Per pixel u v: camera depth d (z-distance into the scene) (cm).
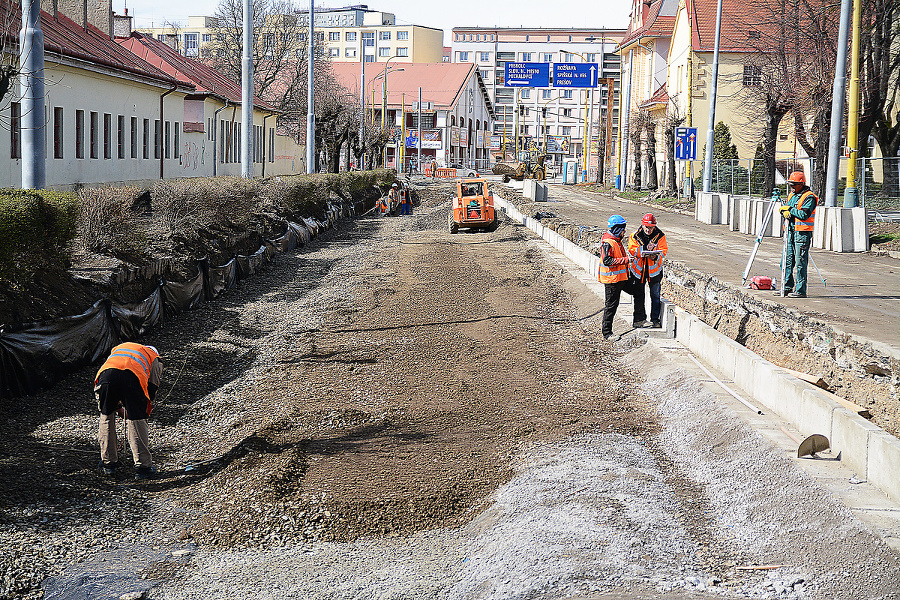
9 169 2402
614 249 1475
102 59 2998
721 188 4562
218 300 1859
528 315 1764
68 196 1385
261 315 1716
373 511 793
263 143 5994
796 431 895
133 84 3488
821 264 2045
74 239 1501
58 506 779
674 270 1925
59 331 1147
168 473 880
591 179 9512
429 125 11200
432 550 722
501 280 2261
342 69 11831
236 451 931
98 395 862
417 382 1239
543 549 663
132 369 867
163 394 1144
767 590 595
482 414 1089
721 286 1614
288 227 2895
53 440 940
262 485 838
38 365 1095
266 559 702
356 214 4694
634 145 6303
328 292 2039
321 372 1287
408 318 1730
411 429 1027
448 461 921
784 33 3238
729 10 5294
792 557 652
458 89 11388
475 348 1462
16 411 1024
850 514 666
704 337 1253
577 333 1600
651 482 847
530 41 15438
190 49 14212
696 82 5197
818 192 2998
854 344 1076
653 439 1007
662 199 5066
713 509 787
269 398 1146
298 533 751
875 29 2912
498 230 3706
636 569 627
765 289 1557
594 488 812
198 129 4375
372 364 1341
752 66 3806
